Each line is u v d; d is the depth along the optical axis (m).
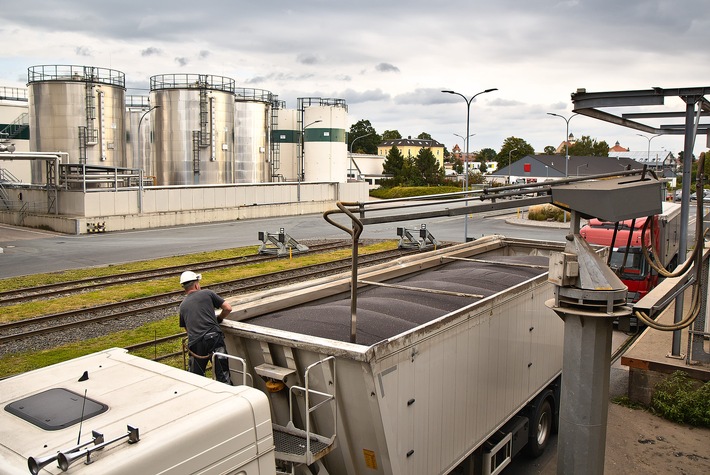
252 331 5.75
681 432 9.70
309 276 21.84
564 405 6.35
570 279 6.20
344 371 5.25
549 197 6.34
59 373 4.68
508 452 7.95
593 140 116.94
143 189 39.38
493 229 39.03
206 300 6.04
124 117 46.09
